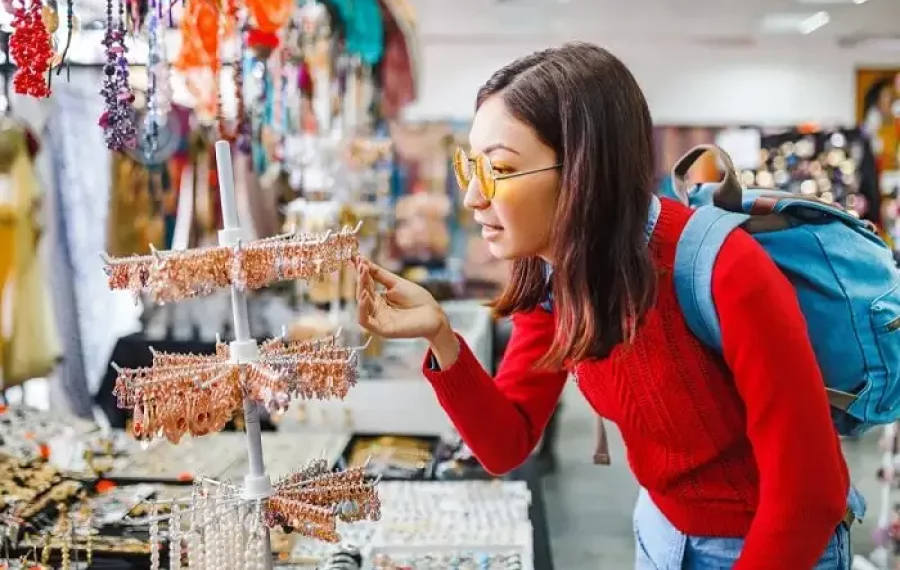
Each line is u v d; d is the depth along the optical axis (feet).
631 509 13.29
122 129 4.85
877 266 4.03
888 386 4.00
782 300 3.59
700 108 35.06
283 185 12.25
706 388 4.00
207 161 12.17
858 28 30.71
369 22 12.59
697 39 33.22
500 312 4.85
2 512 6.14
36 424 8.23
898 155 14.89
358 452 9.50
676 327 3.89
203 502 3.84
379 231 13.24
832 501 3.53
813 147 25.63
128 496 7.03
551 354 3.83
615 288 3.65
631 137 3.67
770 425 3.56
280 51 9.86
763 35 32.22
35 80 4.43
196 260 3.45
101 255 3.39
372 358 11.76
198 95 7.16
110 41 4.80
